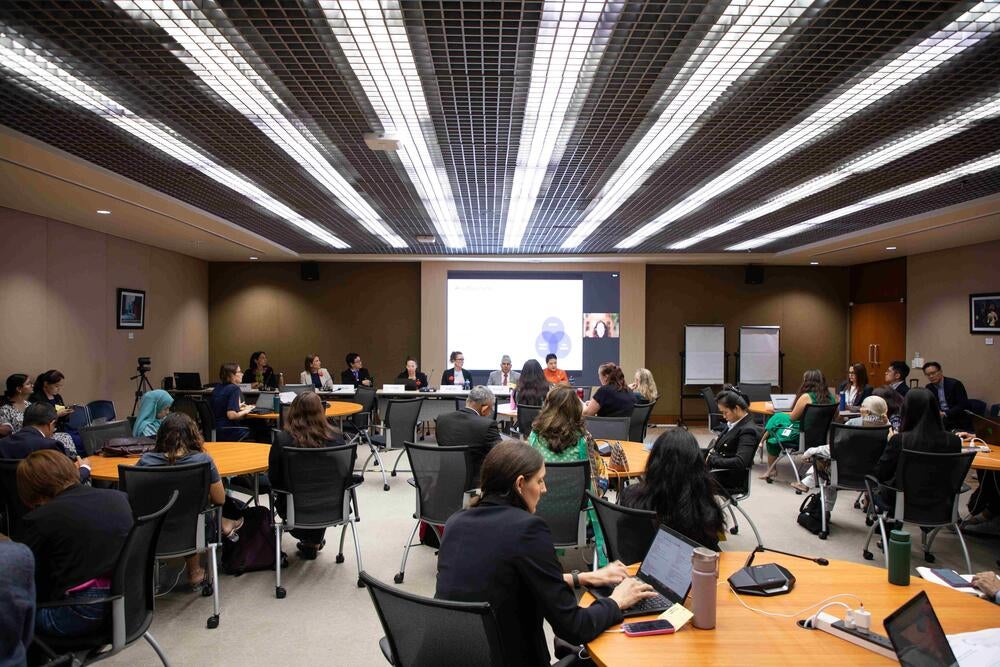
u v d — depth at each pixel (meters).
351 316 11.14
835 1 2.50
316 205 6.47
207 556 4.11
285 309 11.09
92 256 7.55
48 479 2.33
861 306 10.88
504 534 1.62
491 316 10.86
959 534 3.88
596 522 3.20
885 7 2.53
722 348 10.96
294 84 3.34
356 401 7.52
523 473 1.75
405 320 11.18
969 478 6.67
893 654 1.57
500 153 4.63
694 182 5.50
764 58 3.03
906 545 2.02
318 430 3.72
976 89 3.40
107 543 2.28
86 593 2.23
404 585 3.74
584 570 3.98
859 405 7.18
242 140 4.30
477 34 2.77
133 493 3.03
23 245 6.41
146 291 8.80
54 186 5.32
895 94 3.47
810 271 11.27
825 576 2.11
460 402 6.63
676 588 1.86
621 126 4.02
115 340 8.01
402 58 3.02
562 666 1.79
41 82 3.29
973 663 1.54
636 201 6.28
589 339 10.91
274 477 3.63
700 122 3.95
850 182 5.46
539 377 5.88
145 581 2.40
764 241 8.92
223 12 2.57
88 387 7.44
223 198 6.12
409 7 2.53
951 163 4.86
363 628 3.18
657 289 11.22
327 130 4.11
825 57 2.99
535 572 1.59
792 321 11.26
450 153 4.63
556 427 3.47
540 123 3.96
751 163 4.89
